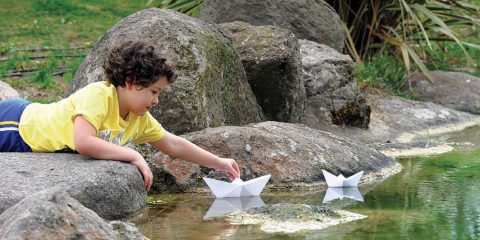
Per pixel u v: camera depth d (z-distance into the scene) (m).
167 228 4.18
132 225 3.52
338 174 5.79
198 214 4.58
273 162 5.64
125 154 4.50
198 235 4.00
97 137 4.43
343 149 6.12
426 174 6.07
